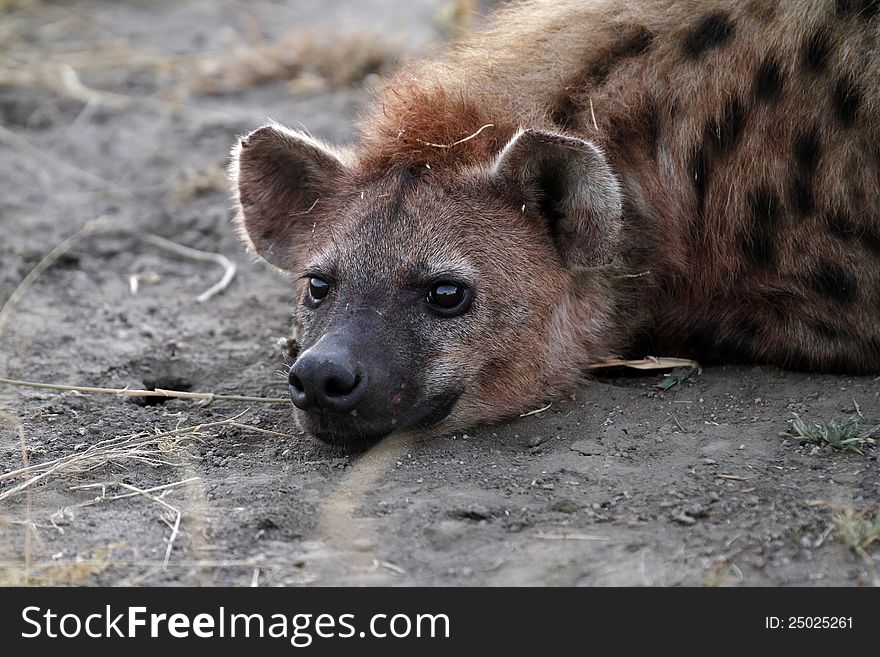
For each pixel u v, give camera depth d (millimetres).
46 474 4867
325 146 5488
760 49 5438
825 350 5516
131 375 6125
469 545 4199
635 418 5168
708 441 4867
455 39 6379
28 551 4172
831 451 4719
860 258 5418
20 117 9664
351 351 4754
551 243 5281
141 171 8789
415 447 5027
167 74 10516
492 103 5453
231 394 5832
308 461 4996
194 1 12453
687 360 5746
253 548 4266
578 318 5461
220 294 7176
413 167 5234
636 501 4438
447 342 5031
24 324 6672
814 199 5418
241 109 9758
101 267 7527
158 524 4473
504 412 5270
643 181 5535
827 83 5379
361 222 5133
